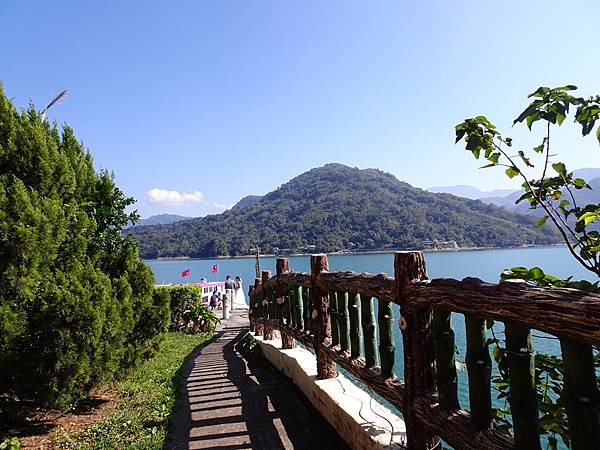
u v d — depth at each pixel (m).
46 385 4.39
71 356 4.46
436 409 2.49
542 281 2.20
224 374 6.93
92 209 6.63
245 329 14.06
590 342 1.41
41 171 5.27
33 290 4.55
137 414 4.96
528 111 2.38
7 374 4.26
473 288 2.05
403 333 2.82
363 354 4.03
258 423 4.46
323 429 4.16
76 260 5.18
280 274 7.02
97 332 4.69
